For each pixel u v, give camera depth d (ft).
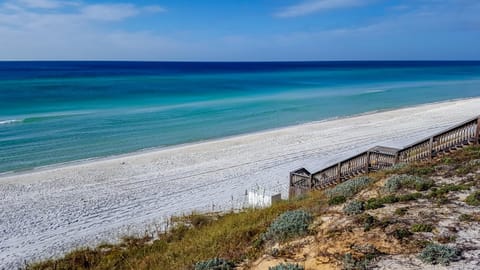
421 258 21.29
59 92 183.73
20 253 41.45
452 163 39.40
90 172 70.85
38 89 194.59
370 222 26.37
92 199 57.72
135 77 297.94
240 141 94.22
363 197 33.78
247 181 65.67
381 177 38.32
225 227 36.55
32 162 76.89
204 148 87.97
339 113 135.85
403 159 46.16
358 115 129.90
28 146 87.92
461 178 34.50
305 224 28.71
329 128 107.24
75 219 50.67
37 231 47.16
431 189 32.37
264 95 186.91
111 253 36.91
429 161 42.37
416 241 23.21
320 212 31.17
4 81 239.91
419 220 26.11
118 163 76.64
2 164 75.05
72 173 70.18
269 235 28.71
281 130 106.22
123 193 60.29
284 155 81.15
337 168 50.83
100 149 87.66
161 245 37.29
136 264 32.48
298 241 26.61
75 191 61.11
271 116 130.11
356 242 24.20
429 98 179.93
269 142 92.53
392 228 25.08
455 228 24.49
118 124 113.39
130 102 156.46
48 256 40.01
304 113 135.95
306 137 96.73
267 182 64.90
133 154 84.28
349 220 27.68
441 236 23.50
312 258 23.57
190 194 59.82
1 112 127.03
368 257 22.13
